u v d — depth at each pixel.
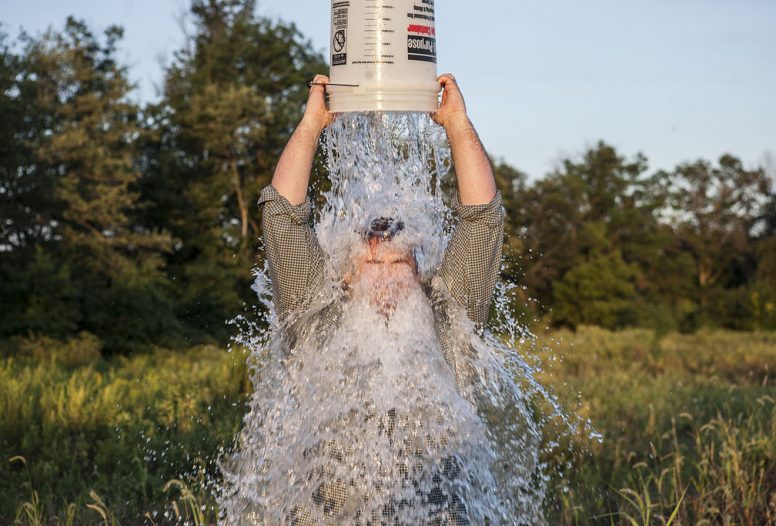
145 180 30.45
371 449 3.24
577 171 55.09
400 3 3.27
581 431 7.23
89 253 25.64
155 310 22.56
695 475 6.70
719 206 67.06
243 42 32.56
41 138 26.19
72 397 8.83
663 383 13.05
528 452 3.83
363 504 3.22
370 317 3.36
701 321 45.16
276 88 32.78
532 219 46.12
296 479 3.36
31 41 27.27
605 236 53.22
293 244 3.29
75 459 7.06
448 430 3.28
